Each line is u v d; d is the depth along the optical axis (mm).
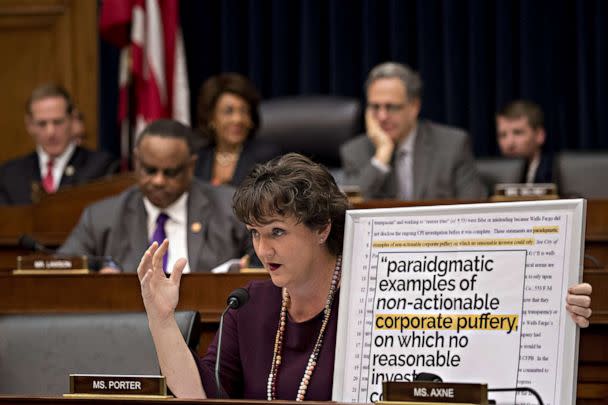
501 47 8305
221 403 2285
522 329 2504
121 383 2461
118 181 5871
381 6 8500
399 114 6484
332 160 7098
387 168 6504
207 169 6605
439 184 6430
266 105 7238
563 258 2510
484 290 2564
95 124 8898
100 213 5168
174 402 2326
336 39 8477
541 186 5312
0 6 8930
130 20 8266
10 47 8938
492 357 2512
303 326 2951
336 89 8492
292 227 2795
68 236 5641
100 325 3215
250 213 2781
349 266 2713
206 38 8703
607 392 3637
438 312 2592
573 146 8320
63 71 8922
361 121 8469
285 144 7098
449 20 8320
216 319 4020
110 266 4789
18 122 8922
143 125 8156
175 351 2766
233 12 8625
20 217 5980
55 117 7164
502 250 2574
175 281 2791
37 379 3197
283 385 2926
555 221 2539
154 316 2773
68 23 8914
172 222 5121
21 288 4254
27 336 3242
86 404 2387
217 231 5078
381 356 2615
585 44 8195
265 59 8664
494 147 8398
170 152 4988
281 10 8562
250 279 4020
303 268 2840
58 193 5883
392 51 8414
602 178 6449
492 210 2604
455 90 8352
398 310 2633
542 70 8273
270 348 2988
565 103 8297
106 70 8680
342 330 2674
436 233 2648
